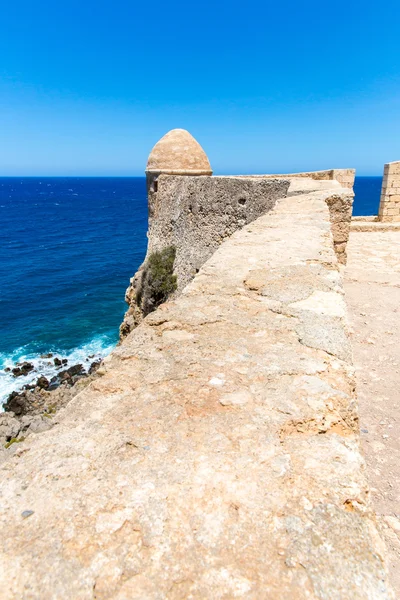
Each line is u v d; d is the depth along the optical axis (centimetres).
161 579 146
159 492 179
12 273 4884
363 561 152
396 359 625
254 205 1340
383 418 508
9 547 156
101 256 5850
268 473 191
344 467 195
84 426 226
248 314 369
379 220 1697
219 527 164
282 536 160
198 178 1556
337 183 1292
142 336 330
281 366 282
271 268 491
